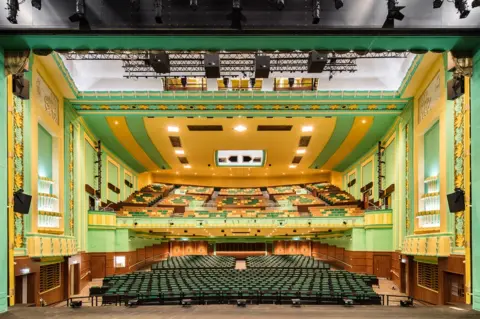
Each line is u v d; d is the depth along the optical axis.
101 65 15.34
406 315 6.70
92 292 13.11
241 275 15.38
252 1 6.26
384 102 15.58
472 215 7.41
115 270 20.69
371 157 22.55
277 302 10.73
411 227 14.71
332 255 27.14
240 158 28.42
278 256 27.97
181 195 33.19
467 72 7.18
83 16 6.13
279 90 15.55
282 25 6.24
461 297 9.97
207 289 11.33
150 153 24.11
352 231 21.58
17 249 9.51
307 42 6.69
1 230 6.85
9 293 8.59
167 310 7.16
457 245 9.98
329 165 28.48
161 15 6.08
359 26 6.26
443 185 11.22
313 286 11.83
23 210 8.32
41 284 11.96
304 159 26.23
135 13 6.22
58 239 12.14
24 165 10.48
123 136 19.95
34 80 11.59
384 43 6.75
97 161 20.11
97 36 6.41
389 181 19.14
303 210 29.83
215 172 32.97
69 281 14.39
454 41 6.67
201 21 6.24
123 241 21.33
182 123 17.91
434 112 12.25
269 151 23.73
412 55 13.38
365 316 6.61
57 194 14.11
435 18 6.28
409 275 14.36
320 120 17.47
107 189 22.47
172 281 13.23
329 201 28.84
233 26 6.24
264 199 34.31
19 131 10.28
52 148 14.26
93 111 16.20
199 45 6.82
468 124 8.66
